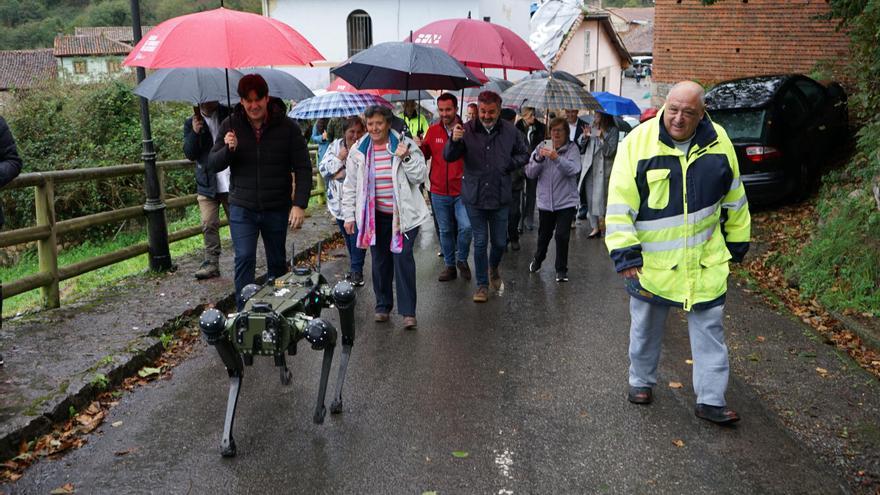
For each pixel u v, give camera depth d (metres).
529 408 4.79
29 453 4.07
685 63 17.58
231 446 4.11
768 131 10.80
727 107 11.18
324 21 26.66
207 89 6.64
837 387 5.15
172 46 5.22
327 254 9.58
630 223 4.46
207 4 46.09
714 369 4.52
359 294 7.54
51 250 6.35
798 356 5.75
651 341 4.77
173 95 6.52
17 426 4.13
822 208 9.41
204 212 7.40
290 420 4.59
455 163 7.71
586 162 10.41
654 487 3.83
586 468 4.02
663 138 4.34
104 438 4.35
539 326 6.50
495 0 27.39
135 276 7.58
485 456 4.14
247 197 5.74
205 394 5.00
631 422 4.58
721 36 17.06
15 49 66.56
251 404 4.83
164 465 4.04
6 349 5.32
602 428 4.50
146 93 6.53
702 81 17.47
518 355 5.77
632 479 3.91
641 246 4.50
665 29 17.64
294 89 7.50
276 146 5.71
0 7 69.19
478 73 10.97
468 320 6.66
